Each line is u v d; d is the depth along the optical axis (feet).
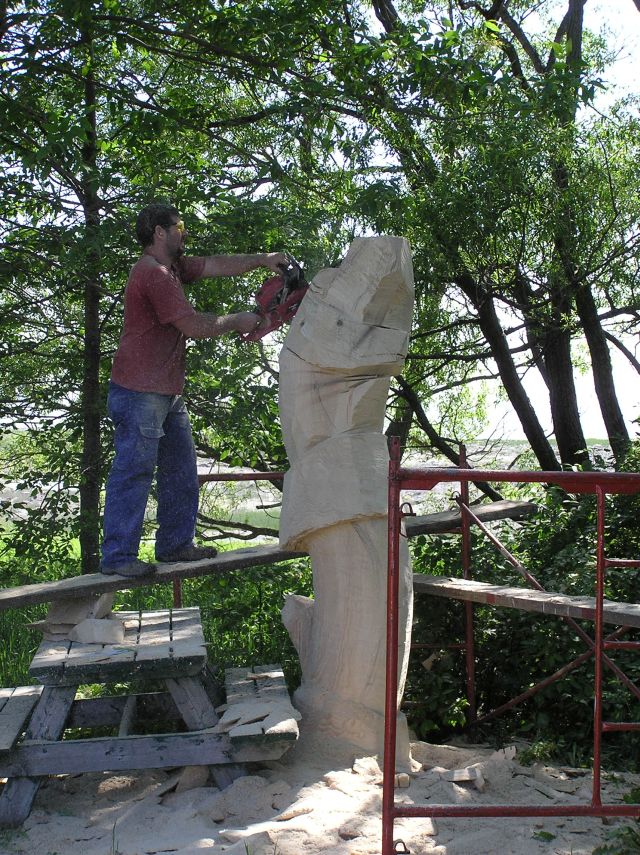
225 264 15.57
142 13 29.19
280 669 16.34
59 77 28.30
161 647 13.78
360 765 13.37
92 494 27.66
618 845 10.95
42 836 12.07
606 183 33.19
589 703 16.62
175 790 13.52
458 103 29.32
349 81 28.32
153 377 14.83
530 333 39.83
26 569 27.14
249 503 53.01
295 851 10.82
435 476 9.93
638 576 18.89
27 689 15.16
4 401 28.32
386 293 14.08
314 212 27.22
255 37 28.04
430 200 30.14
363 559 13.91
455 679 18.04
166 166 30.45
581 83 29.60
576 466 25.82
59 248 25.16
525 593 15.66
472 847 10.94
